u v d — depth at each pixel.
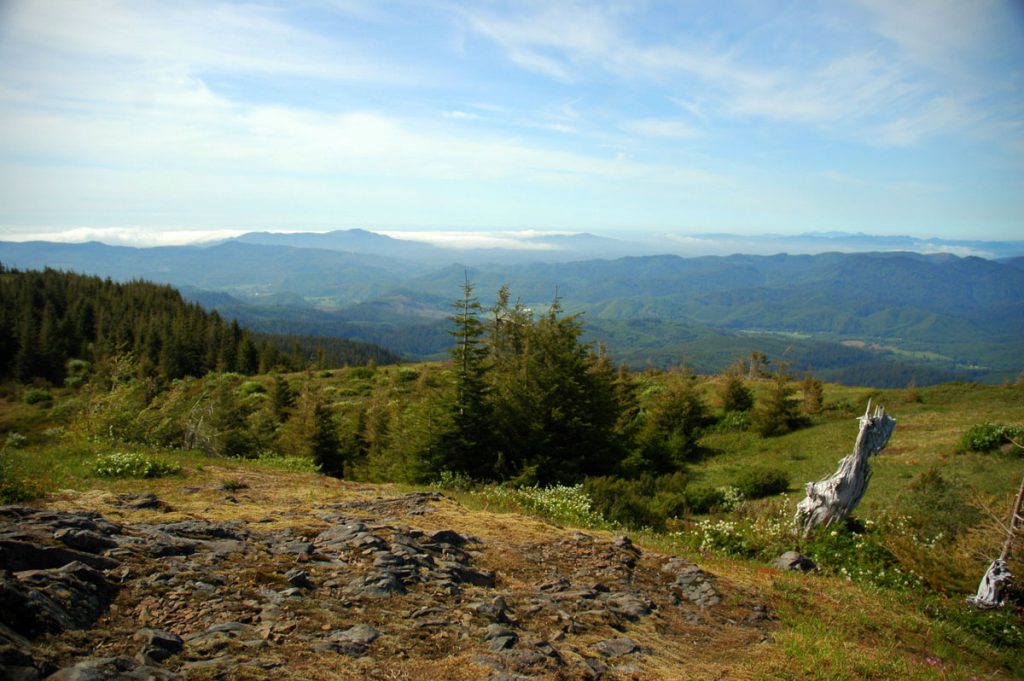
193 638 4.09
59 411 21.94
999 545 12.35
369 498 11.31
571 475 23.95
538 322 28.75
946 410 36.31
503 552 7.86
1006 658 7.51
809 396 39.62
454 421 23.00
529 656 4.68
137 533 6.08
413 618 5.10
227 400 28.05
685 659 5.48
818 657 5.83
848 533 13.37
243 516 8.19
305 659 4.08
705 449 35.91
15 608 3.69
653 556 8.80
